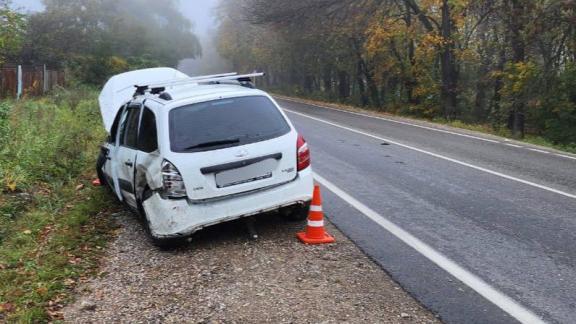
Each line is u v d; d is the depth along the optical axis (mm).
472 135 15984
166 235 5680
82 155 10734
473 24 31016
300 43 44500
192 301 4664
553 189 8406
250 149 5848
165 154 5711
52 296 4812
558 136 21281
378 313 4328
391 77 36125
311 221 6027
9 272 5359
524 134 23219
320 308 4438
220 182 5742
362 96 41031
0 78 23344
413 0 28672
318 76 53562
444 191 8328
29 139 10922
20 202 7859
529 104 22203
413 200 7777
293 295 4695
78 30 42406
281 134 6113
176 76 12961
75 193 8641
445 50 28781
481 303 4445
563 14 20406
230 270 5301
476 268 5180
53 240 6242
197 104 6117
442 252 5621
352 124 19578
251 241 6105
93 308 4590
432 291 4691
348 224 6660
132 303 4668
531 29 21328
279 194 5965
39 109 16344
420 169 10203
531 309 4320
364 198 7934
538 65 22609
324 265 5355
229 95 6301
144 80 12578
